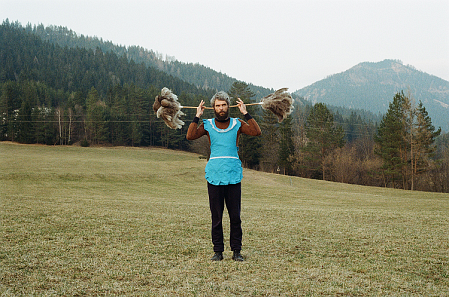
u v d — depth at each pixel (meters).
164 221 7.14
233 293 2.95
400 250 4.91
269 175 47.59
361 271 3.80
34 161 40.25
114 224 6.54
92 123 86.56
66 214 7.61
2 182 26.12
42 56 154.62
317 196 26.02
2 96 84.25
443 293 3.11
